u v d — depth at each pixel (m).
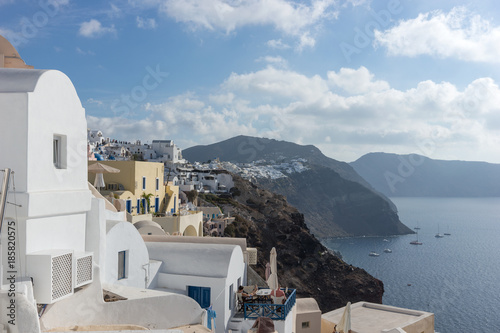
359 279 127.31
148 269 18.95
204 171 159.88
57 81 11.94
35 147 10.95
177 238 24.83
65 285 11.12
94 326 12.10
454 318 119.25
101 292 12.73
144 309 13.65
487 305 132.00
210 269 19.89
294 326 22.91
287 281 118.44
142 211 52.00
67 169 12.44
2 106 10.73
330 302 121.06
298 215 145.75
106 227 16.12
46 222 11.43
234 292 21.08
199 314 14.98
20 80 11.17
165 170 137.25
